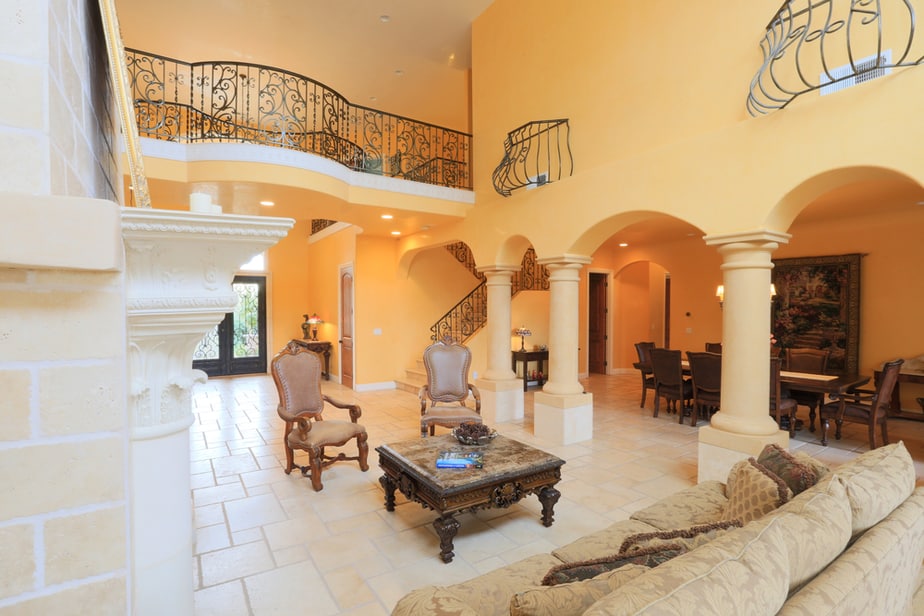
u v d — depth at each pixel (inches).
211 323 43.3
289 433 154.7
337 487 145.3
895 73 102.9
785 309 276.4
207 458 173.8
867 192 197.0
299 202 207.8
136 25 252.5
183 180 173.0
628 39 170.9
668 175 150.6
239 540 112.6
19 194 23.8
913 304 231.5
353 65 296.4
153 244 37.5
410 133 264.8
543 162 206.4
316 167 186.1
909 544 61.1
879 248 242.4
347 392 316.8
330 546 110.0
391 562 103.3
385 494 130.3
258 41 269.6
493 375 238.7
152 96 321.7
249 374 397.1
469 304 357.7
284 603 89.2
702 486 99.7
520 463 116.2
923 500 67.9
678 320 341.7
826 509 57.4
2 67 24.2
